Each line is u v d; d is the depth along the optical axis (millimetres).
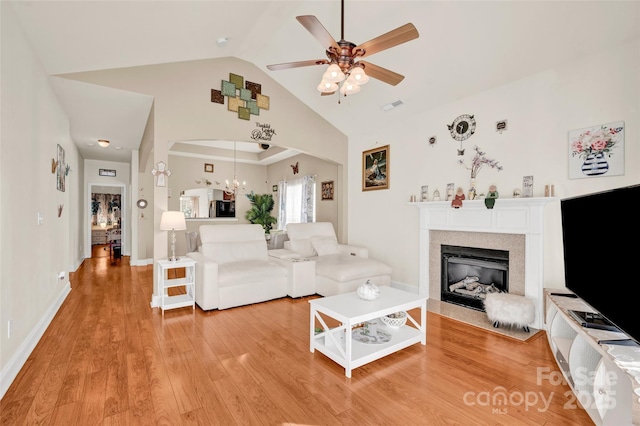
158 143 3771
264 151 8344
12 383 2004
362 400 1880
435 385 2051
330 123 5359
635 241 1469
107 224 11016
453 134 3842
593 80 2689
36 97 2736
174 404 1812
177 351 2496
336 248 4832
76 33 2555
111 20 2482
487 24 2738
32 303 2586
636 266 1458
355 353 2301
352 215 5492
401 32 2020
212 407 1792
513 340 2771
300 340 2736
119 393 1909
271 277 3939
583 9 2363
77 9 2248
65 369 2191
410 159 4414
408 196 4441
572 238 2172
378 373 2197
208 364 2291
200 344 2635
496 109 3412
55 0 2100
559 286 2912
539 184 3047
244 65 4445
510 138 3281
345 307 2422
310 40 3619
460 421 1693
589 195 1926
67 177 4656
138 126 4812
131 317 3297
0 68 1943
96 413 1719
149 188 6633
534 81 3092
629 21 2322
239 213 8812
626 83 2510
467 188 3691
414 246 4359
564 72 2877
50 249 3271
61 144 3932
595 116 2676
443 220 3908
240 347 2586
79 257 6582
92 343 2631
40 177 2869
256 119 4543
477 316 3418
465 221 3660
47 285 3123
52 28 2416
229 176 8688
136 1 2311
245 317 3324
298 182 7613
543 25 2578
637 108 2457
